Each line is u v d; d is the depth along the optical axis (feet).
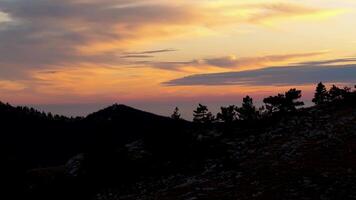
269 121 214.90
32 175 211.00
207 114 235.20
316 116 204.64
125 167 186.39
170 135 200.03
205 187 150.82
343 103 217.77
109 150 196.13
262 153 172.76
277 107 224.74
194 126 227.81
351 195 123.75
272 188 137.28
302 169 146.82
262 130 203.62
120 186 174.91
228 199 135.85
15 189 189.16
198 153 188.14
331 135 172.65
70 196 177.68
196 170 173.68
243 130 210.18
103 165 188.44
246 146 186.60
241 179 150.92
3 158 204.23
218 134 210.79
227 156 175.52
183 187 156.56
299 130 189.78
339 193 126.00
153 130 209.46
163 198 149.38
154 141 199.93
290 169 149.28
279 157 163.43
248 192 138.21
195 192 147.84
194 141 199.11
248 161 167.84
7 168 197.57
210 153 185.88
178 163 184.44
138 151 202.80
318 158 153.48
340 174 137.39
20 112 627.46
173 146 195.42
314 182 135.44
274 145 178.70
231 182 150.30
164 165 185.68
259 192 136.15
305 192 130.21
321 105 227.61
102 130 222.07
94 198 169.78
